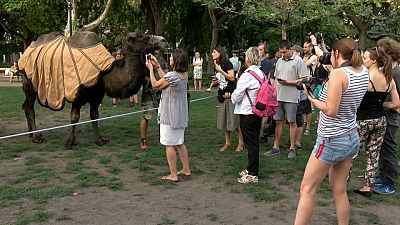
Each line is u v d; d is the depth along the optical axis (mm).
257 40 24047
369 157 4941
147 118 7094
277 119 6672
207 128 9289
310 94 3727
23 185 5266
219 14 22719
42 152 6988
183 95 5363
